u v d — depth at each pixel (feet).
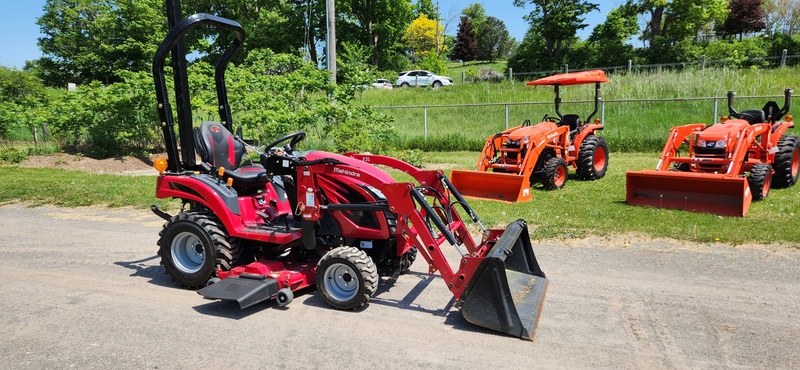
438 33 195.31
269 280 15.58
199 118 50.83
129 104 50.93
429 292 17.12
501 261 13.56
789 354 12.70
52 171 45.09
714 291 16.83
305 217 16.26
